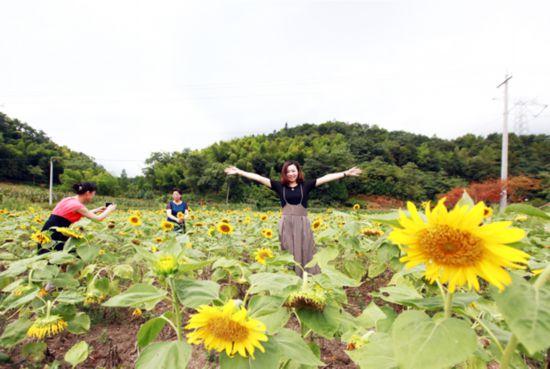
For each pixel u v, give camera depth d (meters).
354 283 1.28
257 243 5.23
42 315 2.26
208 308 1.00
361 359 1.10
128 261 3.60
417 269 1.56
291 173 4.11
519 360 1.28
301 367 1.35
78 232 3.17
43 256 2.73
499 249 0.75
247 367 1.01
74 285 2.71
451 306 1.03
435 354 0.76
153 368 1.01
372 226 3.54
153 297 1.22
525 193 21.12
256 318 1.21
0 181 66.69
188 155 75.19
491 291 0.78
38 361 2.39
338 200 59.84
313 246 3.99
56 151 80.06
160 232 5.39
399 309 3.31
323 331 1.19
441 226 0.82
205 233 5.50
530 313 0.70
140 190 68.56
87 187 4.41
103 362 2.44
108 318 3.18
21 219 7.42
